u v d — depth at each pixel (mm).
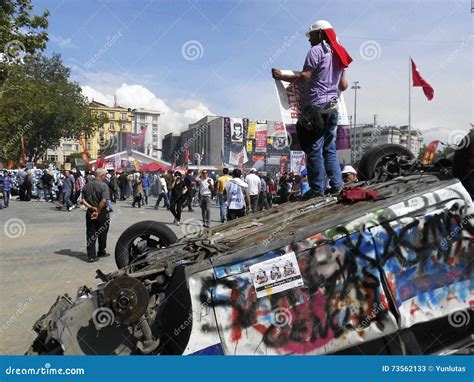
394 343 3031
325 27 4789
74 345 2873
